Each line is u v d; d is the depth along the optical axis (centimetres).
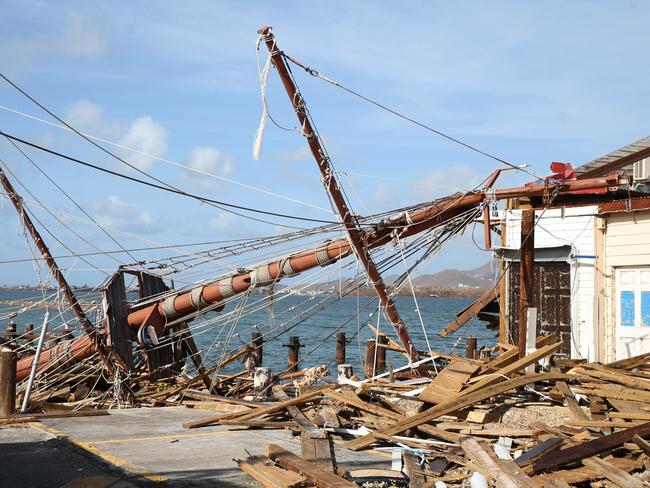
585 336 1789
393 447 968
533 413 1113
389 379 1483
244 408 1343
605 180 1472
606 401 1138
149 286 1886
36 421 1137
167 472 818
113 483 769
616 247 1744
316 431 1006
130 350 1828
